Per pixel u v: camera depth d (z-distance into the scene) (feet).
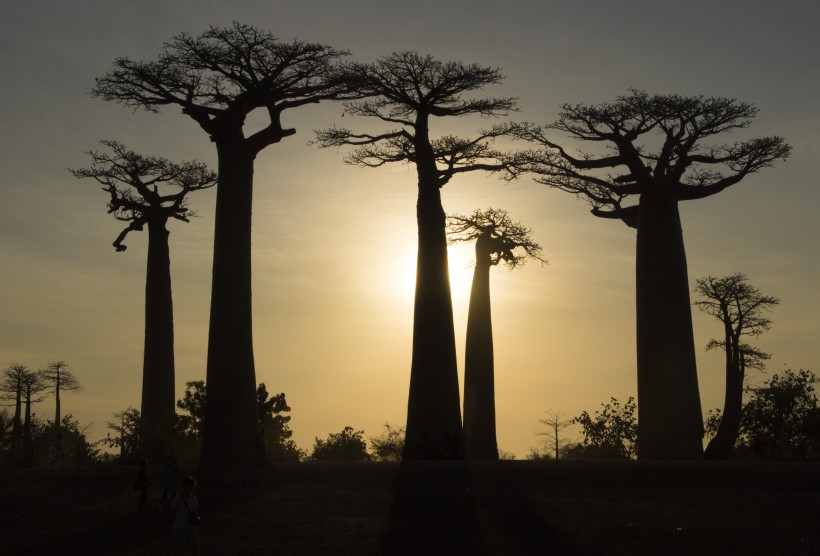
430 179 120.37
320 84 105.29
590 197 131.75
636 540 62.44
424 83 120.16
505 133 127.65
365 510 75.87
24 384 221.05
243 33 99.35
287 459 165.37
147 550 60.44
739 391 136.67
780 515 72.18
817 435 149.69
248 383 96.22
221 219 98.68
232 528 68.03
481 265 139.13
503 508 76.02
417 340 115.96
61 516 74.74
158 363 136.77
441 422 113.39
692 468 94.17
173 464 78.48
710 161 121.19
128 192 144.66
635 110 117.70
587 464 97.30
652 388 118.21
